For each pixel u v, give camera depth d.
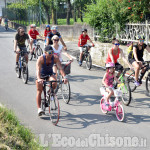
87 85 11.05
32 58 17.17
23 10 41.34
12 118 7.01
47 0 34.69
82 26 25.22
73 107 8.55
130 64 10.00
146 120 7.50
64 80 7.43
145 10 15.55
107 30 17.89
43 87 7.61
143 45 9.59
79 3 34.50
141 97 9.48
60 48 9.78
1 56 17.86
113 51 9.58
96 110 8.29
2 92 10.11
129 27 16.05
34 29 16.66
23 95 9.76
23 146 5.74
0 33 35.91
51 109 7.34
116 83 9.23
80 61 14.55
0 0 71.38
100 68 14.45
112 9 16.66
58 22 33.34
